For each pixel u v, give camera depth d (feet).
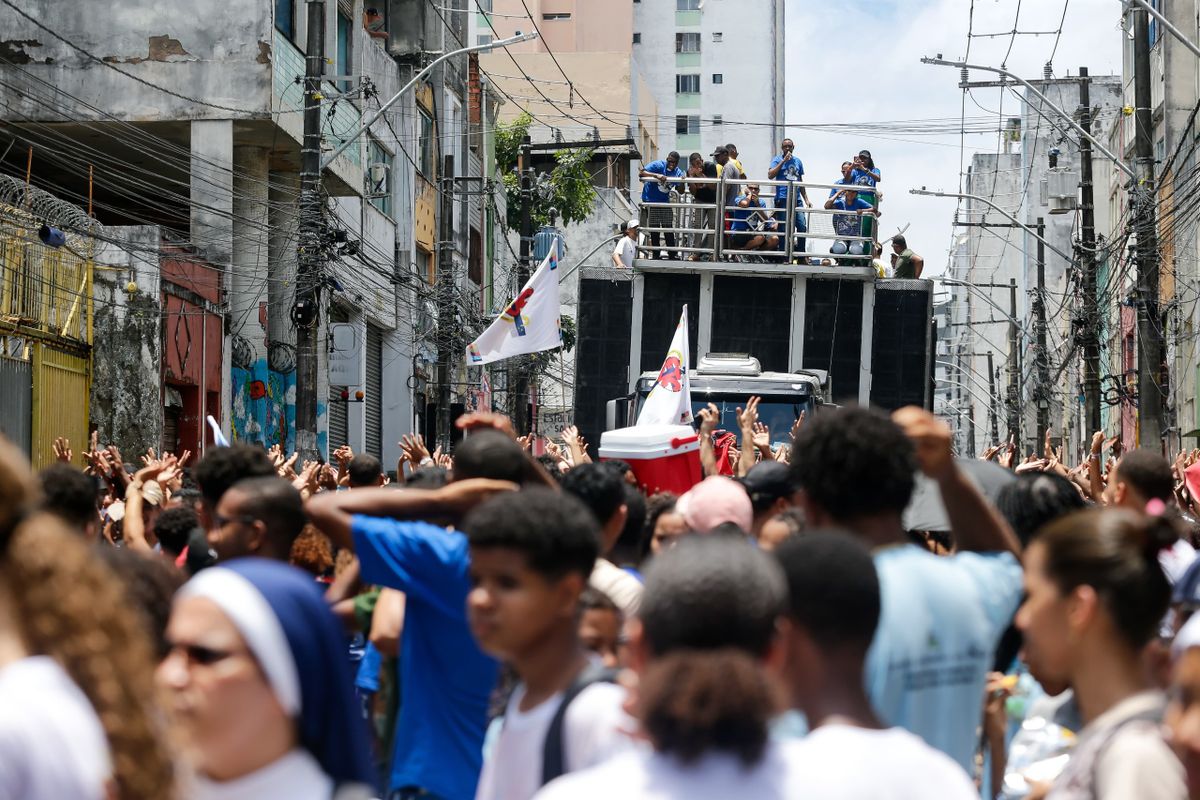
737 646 10.83
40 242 71.10
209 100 92.12
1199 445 138.82
